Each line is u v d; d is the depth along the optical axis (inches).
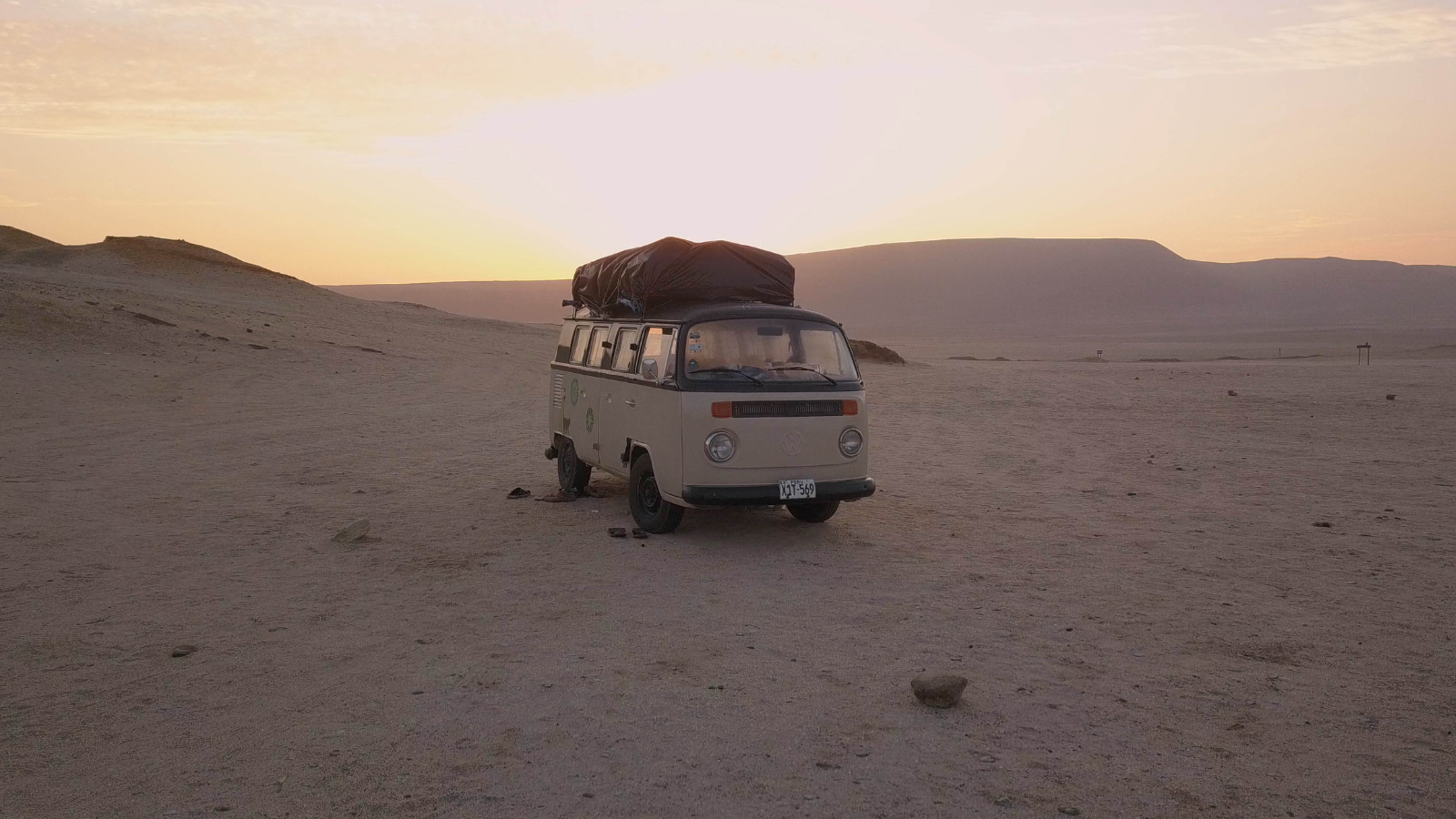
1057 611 297.6
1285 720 214.7
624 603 304.5
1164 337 5905.5
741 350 386.6
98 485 508.1
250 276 2664.9
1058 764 192.5
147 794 179.3
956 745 201.0
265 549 375.9
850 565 354.3
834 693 229.8
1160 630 278.8
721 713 217.2
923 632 276.4
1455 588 319.3
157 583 324.5
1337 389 1185.4
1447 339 4758.9
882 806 175.0
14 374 960.3
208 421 810.8
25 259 2615.7
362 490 508.7
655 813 172.4
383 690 231.1
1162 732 208.5
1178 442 729.0
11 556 355.6
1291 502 478.0
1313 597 311.3
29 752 197.6
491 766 190.5
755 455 372.8
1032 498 497.4
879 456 663.1
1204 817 172.1
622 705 221.6
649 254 421.7
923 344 5137.8
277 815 171.0
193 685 234.1
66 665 247.6
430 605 301.7
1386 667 247.6
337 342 1667.1
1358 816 172.4
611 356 444.8
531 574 339.6
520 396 1160.8
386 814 171.5
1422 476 551.8
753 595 314.0
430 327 2281.0
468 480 544.1
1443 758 195.5
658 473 388.5
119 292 1748.3
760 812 172.7
